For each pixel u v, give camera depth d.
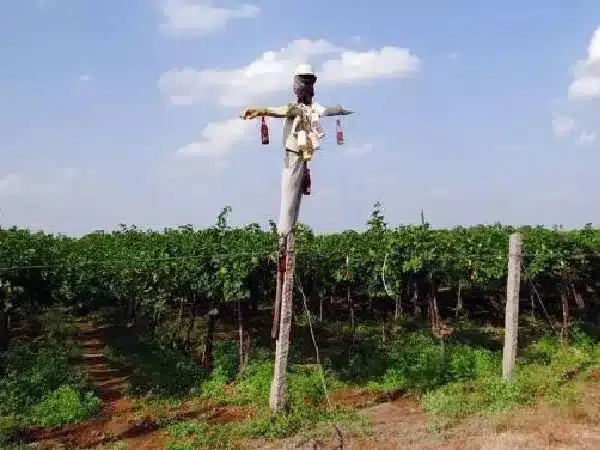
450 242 20.34
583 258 19.48
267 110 11.56
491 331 21.20
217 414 13.19
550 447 10.54
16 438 11.92
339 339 20.16
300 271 18.69
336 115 11.86
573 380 14.87
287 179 11.98
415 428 11.83
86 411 13.19
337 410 13.02
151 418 12.78
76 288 18.80
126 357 17.64
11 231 20.98
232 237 17.39
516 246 14.58
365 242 20.14
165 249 17.36
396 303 23.25
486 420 12.02
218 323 21.94
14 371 14.79
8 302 15.66
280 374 12.71
